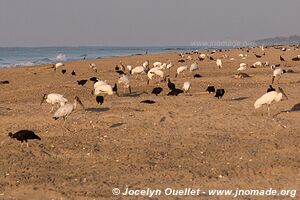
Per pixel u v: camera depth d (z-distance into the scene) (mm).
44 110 39156
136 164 25125
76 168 24672
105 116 35188
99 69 87188
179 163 25188
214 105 39781
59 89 55562
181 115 35688
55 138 29938
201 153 26703
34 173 23922
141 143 28641
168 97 45406
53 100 38469
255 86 53438
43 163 25516
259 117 34688
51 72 82812
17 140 29266
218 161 25406
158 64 79125
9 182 22609
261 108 37781
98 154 26781
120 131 31172
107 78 68188
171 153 26781
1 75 80500
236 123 33031
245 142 28688
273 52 126250
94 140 29391
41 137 30188
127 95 48844
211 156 26219
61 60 164750
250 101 41531
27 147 28125
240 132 30766
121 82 50438
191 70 72312
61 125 32812
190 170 24094
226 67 80938
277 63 87625
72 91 53875
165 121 33781
